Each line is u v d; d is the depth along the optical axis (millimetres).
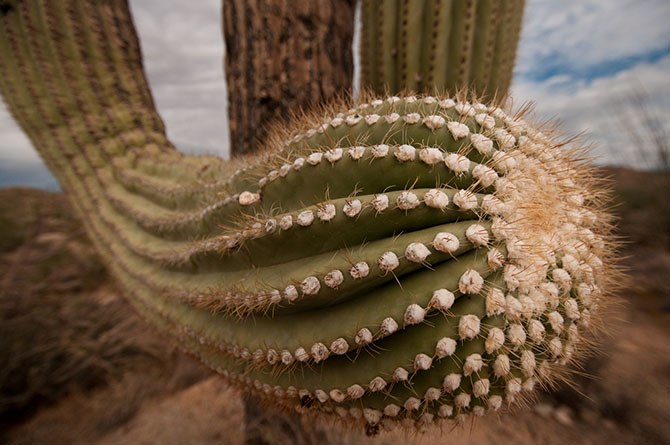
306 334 405
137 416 1321
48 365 1465
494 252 342
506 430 1109
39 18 871
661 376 1285
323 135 442
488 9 746
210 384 1394
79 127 883
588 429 1140
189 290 549
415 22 746
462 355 349
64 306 1781
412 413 400
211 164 711
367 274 349
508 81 804
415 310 330
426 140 401
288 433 919
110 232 833
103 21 909
